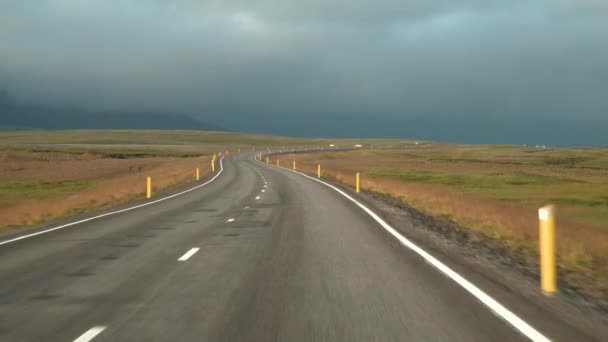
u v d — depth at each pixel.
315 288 8.50
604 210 27.05
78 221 18.73
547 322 6.62
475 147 166.00
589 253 11.95
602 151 136.62
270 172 59.75
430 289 8.41
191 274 9.70
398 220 18.53
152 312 7.14
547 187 43.78
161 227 17.00
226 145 189.88
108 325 6.57
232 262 10.89
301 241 13.77
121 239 14.38
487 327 6.41
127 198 30.66
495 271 9.92
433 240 13.96
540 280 9.19
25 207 23.53
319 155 121.50
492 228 16.52
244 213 21.14
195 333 6.22
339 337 6.06
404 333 6.20
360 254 11.77
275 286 8.66
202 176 53.38
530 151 142.00
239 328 6.40
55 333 6.29
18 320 6.82
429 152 138.25
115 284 8.90
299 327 6.43
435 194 28.36
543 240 8.41
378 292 8.21
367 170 71.62
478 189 41.66
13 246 13.22
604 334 6.16
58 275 9.68
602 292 8.52
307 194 30.86
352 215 20.11
